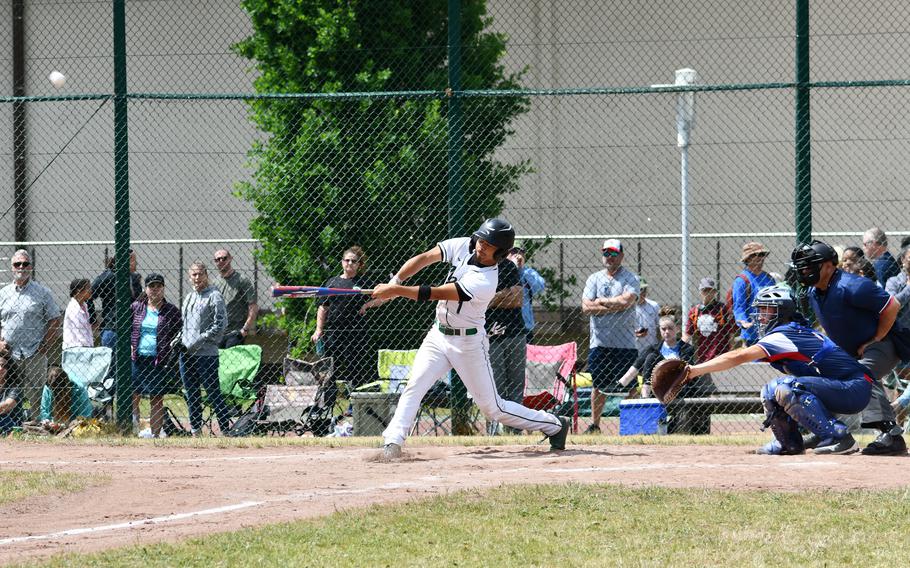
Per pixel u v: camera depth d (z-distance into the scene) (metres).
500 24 36.88
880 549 12.22
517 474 17.41
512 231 18.00
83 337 26.31
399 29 29.45
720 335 25.84
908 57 34.94
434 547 12.32
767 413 19.62
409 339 27.22
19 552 12.52
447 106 25.72
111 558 11.88
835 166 35.84
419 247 27.61
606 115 36.94
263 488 16.64
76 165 37.56
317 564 11.62
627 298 25.31
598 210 36.91
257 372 25.78
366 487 16.55
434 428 25.33
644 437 22.55
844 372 19.12
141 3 36.16
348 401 26.91
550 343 34.19
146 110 36.56
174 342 25.58
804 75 23.77
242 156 36.53
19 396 25.41
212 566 11.55
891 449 19.23
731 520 13.69
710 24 36.47
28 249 37.56
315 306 28.41
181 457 20.89
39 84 37.78
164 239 37.19
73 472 18.44
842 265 24.14
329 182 28.33
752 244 25.30
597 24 36.84
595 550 12.17
